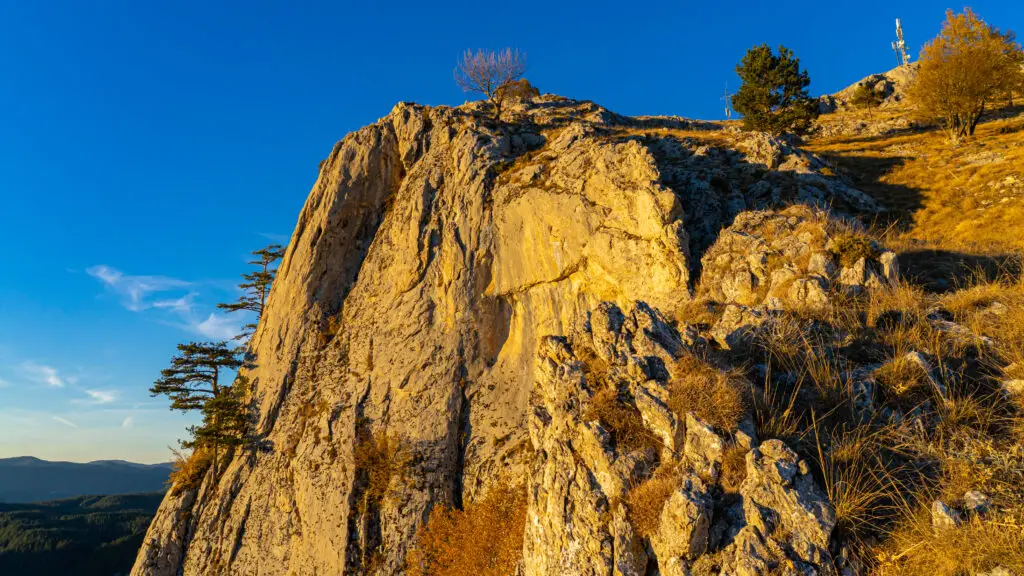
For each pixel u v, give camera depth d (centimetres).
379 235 4425
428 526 2994
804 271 1878
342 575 2983
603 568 1097
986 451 1007
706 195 3200
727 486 1040
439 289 3656
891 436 1092
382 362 3666
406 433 3309
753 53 5984
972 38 5050
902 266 2295
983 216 3108
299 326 4334
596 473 1228
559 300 3253
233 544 3641
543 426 1546
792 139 5906
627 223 2964
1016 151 3903
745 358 1383
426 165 4266
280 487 3641
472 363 3422
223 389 4606
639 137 4269
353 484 3244
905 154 4662
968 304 1549
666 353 1348
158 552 3944
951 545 838
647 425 1232
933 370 1238
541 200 3388
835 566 889
